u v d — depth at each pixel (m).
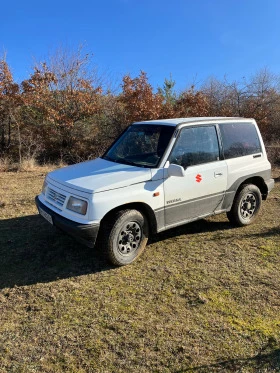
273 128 18.50
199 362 2.80
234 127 5.54
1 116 15.41
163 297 3.72
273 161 12.33
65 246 4.93
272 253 4.80
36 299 3.67
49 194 4.59
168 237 5.38
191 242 5.18
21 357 2.85
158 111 16.05
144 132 5.08
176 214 4.77
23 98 14.91
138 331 3.17
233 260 4.60
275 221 6.09
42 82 15.37
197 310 3.50
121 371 2.71
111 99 17.08
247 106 18.78
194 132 4.97
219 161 5.21
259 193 5.87
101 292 3.81
